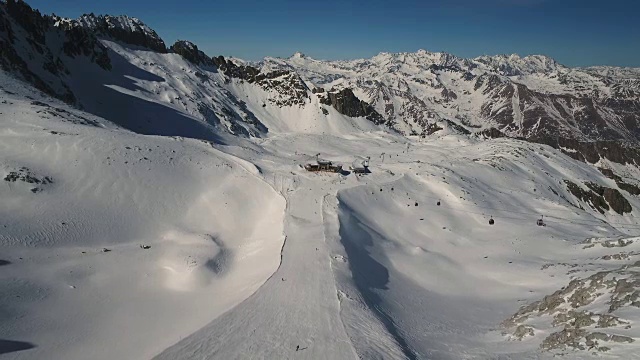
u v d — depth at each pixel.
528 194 106.31
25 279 43.34
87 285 45.00
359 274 46.56
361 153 158.12
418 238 68.69
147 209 67.00
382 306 38.97
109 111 149.75
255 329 30.98
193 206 71.25
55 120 85.06
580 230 75.56
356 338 29.48
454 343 31.14
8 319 36.12
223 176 82.00
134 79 180.88
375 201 79.88
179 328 35.31
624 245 53.81
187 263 50.59
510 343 29.75
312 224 60.97
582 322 27.30
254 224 68.50
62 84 141.75
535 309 35.47
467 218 78.19
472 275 54.81
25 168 64.31
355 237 60.62
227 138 161.00
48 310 38.94
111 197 66.38
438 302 44.56
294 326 31.33
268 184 80.69
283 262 46.69
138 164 75.31
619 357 21.97
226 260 54.47
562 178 148.25
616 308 27.34
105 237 58.34
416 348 29.66
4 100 89.56
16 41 141.00
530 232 70.44
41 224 55.59
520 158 147.88
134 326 37.22
